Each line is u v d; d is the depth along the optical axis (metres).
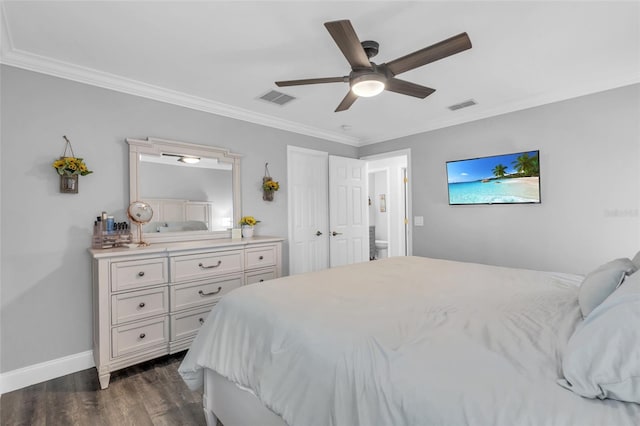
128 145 2.61
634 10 1.70
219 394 1.59
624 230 2.59
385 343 1.03
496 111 3.28
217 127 3.20
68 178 2.29
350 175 4.53
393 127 4.02
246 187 3.44
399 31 1.90
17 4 1.62
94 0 1.60
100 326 2.05
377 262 2.63
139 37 1.95
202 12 1.71
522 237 3.16
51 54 2.14
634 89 2.52
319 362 1.07
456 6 1.68
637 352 0.69
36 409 1.85
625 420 0.64
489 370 0.85
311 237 4.12
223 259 2.70
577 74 2.52
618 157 2.60
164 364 2.40
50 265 2.24
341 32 1.48
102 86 2.48
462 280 1.94
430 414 0.76
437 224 3.83
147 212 2.59
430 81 2.64
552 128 2.94
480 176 3.42
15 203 2.12
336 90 2.81
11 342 2.09
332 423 0.95
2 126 2.08
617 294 0.85
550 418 0.66
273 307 1.44
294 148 3.92
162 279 2.34
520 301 1.47
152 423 1.73
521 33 1.93
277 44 2.04
